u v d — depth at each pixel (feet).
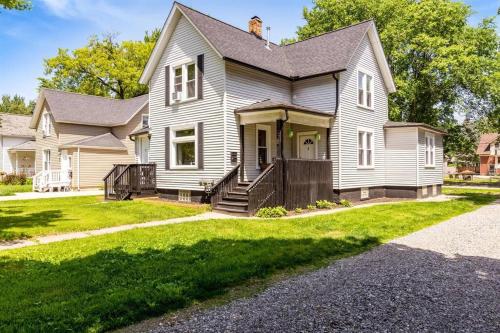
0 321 12.29
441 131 68.59
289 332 11.77
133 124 90.48
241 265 19.15
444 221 35.40
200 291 15.43
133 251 22.41
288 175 42.83
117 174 57.93
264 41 62.59
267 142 52.95
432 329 11.98
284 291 15.71
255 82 51.08
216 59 47.96
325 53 56.95
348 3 95.66
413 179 60.80
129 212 40.40
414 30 89.71
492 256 21.76
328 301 14.49
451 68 83.46
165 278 16.94
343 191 52.29
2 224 33.01
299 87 56.39
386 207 45.37
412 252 22.82
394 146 63.00
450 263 20.20
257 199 39.40
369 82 60.75
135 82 130.82
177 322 12.62
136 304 13.85
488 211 43.42
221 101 47.03
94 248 23.31
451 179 145.28
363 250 23.54
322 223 32.78
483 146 185.26
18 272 18.04
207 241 25.23
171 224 32.48
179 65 53.06
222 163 46.75
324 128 53.26
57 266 19.13
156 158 57.11
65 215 38.50
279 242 24.97
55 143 87.25
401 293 15.40
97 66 127.54
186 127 51.67
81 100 94.99
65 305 13.64
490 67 85.51
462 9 90.38
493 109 91.15
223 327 12.17
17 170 122.01
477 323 12.46
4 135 118.42
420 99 95.09
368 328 12.05
